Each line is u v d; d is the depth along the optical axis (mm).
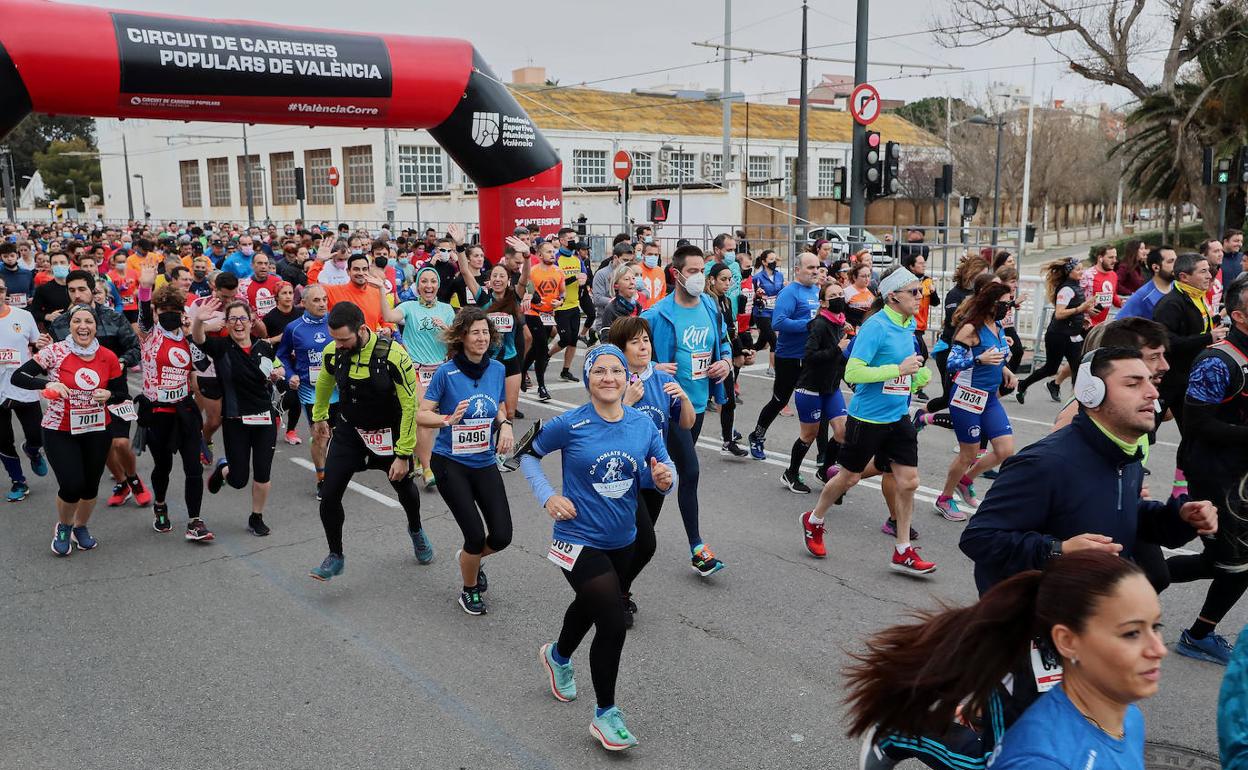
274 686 4723
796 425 10633
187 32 14445
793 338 8758
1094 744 2057
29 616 5598
